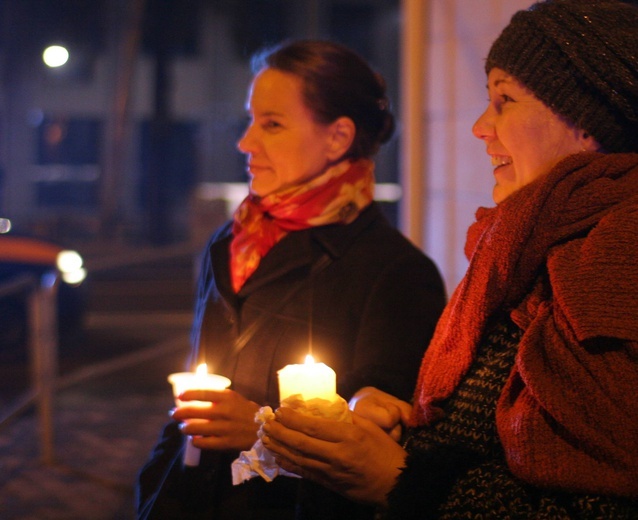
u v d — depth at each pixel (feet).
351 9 103.04
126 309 37.32
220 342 6.69
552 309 4.13
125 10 75.05
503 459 4.29
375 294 6.43
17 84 86.43
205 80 104.47
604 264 3.86
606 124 4.27
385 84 7.13
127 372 24.35
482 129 4.75
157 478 6.82
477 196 11.80
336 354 6.40
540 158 4.43
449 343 4.56
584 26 4.21
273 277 6.56
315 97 6.61
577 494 3.87
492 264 4.30
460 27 12.40
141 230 78.18
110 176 73.00
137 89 102.01
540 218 4.16
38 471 15.66
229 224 7.32
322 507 5.38
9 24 83.76
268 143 6.68
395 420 5.07
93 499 14.23
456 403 4.51
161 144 68.33
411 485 4.27
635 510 3.77
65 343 29.35
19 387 22.81
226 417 5.69
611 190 4.08
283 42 7.03
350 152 6.85
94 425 18.76
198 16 103.04
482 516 4.13
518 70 4.41
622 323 3.75
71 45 99.50
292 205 6.59
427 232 13.93
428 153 13.83
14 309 25.31
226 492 6.23
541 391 3.87
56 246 28.17
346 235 6.67
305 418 4.26
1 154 88.17
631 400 3.75
